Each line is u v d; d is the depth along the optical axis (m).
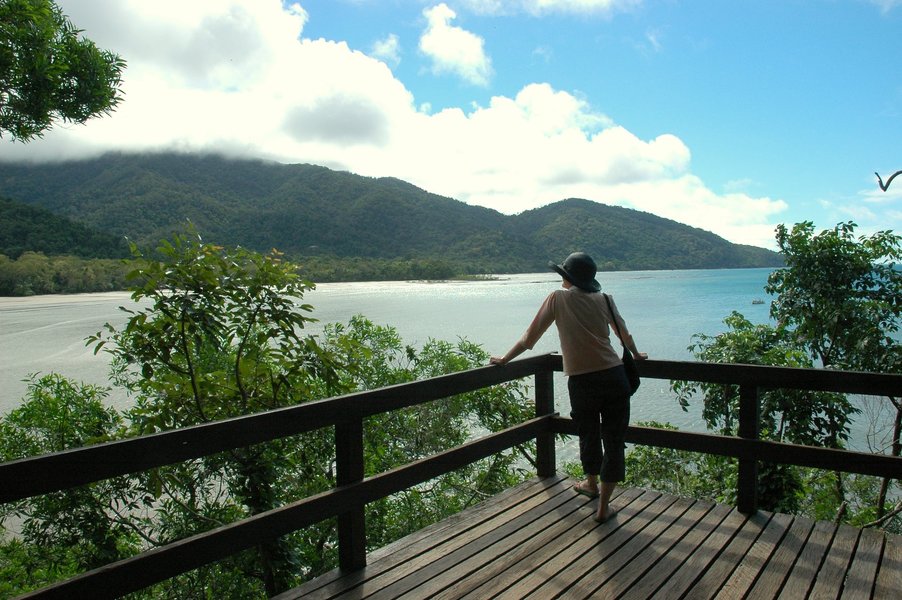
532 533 3.16
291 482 5.32
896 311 8.05
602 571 2.73
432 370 7.83
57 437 5.35
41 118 4.40
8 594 5.46
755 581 2.64
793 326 9.15
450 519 3.34
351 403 2.74
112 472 1.91
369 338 7.43
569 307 3.25
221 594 5.03
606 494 3.25
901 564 2.78
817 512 7.54
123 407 17.38
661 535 3.12
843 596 2.50
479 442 3.44
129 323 4.28
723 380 3.41
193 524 4.93
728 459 7.34
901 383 2.90
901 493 9.76
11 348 36.94
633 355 3.67
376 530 6.11
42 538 4.69
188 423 4.57
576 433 3.89
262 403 4.81
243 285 4.43
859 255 8.25
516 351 3.48
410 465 3.03
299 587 2.61
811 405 7.31
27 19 4.15
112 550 4.76
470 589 2.59
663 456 8.29
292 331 4.56
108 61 4.84
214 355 5.56
